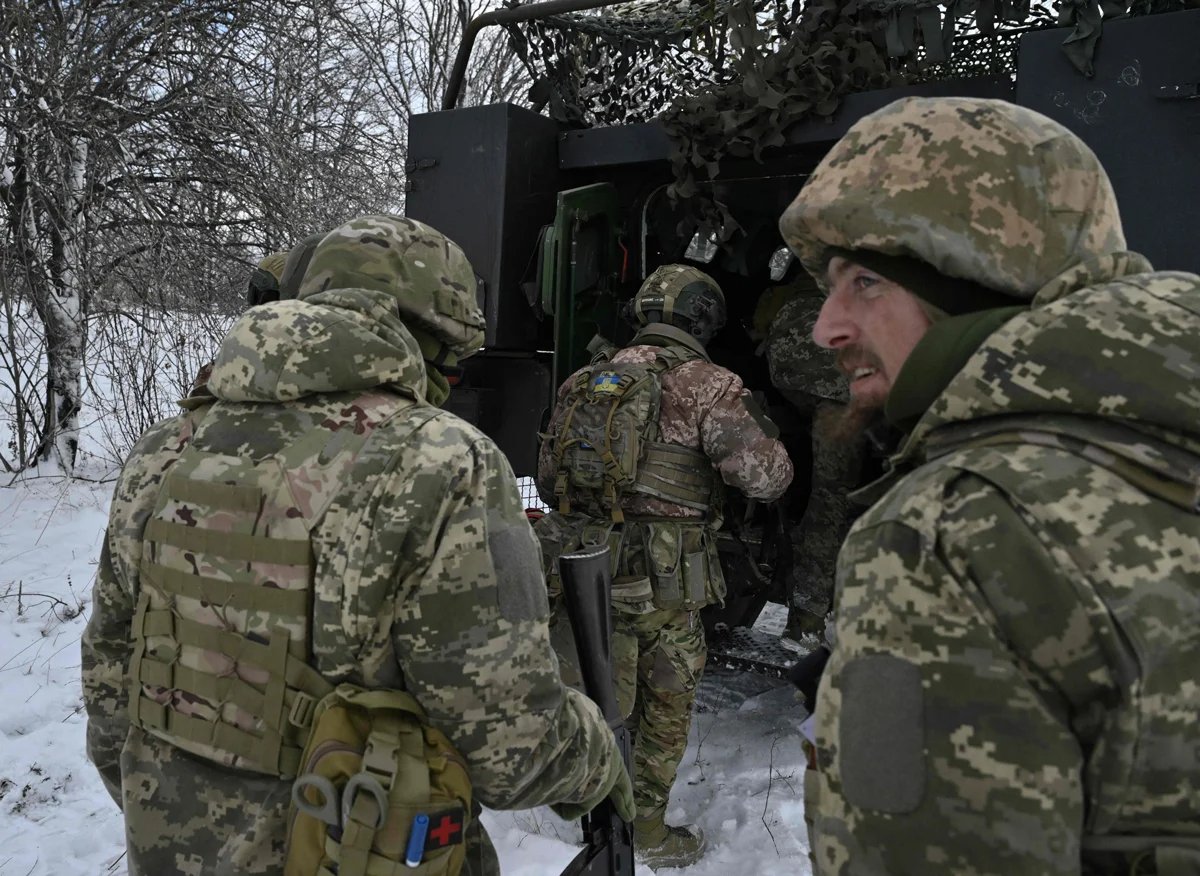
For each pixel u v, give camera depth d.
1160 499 0.79
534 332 3.98
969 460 0.85
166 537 1.38
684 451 2.81
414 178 3.98
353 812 1.19
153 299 6.98
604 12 4.00
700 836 2.97
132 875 1.37
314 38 7.68
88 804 3.23
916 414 0.93
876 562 0.85
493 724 1.29
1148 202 2.62
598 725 1.49
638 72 4.04
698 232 4.36
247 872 1.27
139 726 1.42
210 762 1.34
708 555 2.85
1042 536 0.78
